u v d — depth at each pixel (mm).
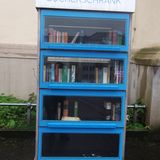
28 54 4059
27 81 4074
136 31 4117
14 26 4047
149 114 3535
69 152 2727
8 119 3619
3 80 4055
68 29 2562
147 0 4027
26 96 4082
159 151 3158
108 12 2484
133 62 4023
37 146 2605
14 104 3590
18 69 4059
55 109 2648
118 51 2537
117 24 2584
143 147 3256
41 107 2553
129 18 2510
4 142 3287
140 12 4074
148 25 4016
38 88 2529
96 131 2619
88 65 2629
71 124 2584
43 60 2500
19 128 3484
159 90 3479
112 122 2611
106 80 2643
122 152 2648
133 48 4113
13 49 4043
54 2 2430
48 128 2584
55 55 2500
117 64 2617
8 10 4035
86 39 2590
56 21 2539
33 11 4062
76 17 2482
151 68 3523
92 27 2584
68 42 2564
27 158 2902
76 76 2625
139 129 3527
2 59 4035
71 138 2723
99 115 2695
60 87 2529
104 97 2666
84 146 2750
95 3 2457
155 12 3955
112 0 2467
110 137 2725
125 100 2594
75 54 2518
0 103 3611
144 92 3689
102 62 2637
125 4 2475
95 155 2746
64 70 2600
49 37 2531
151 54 3668
